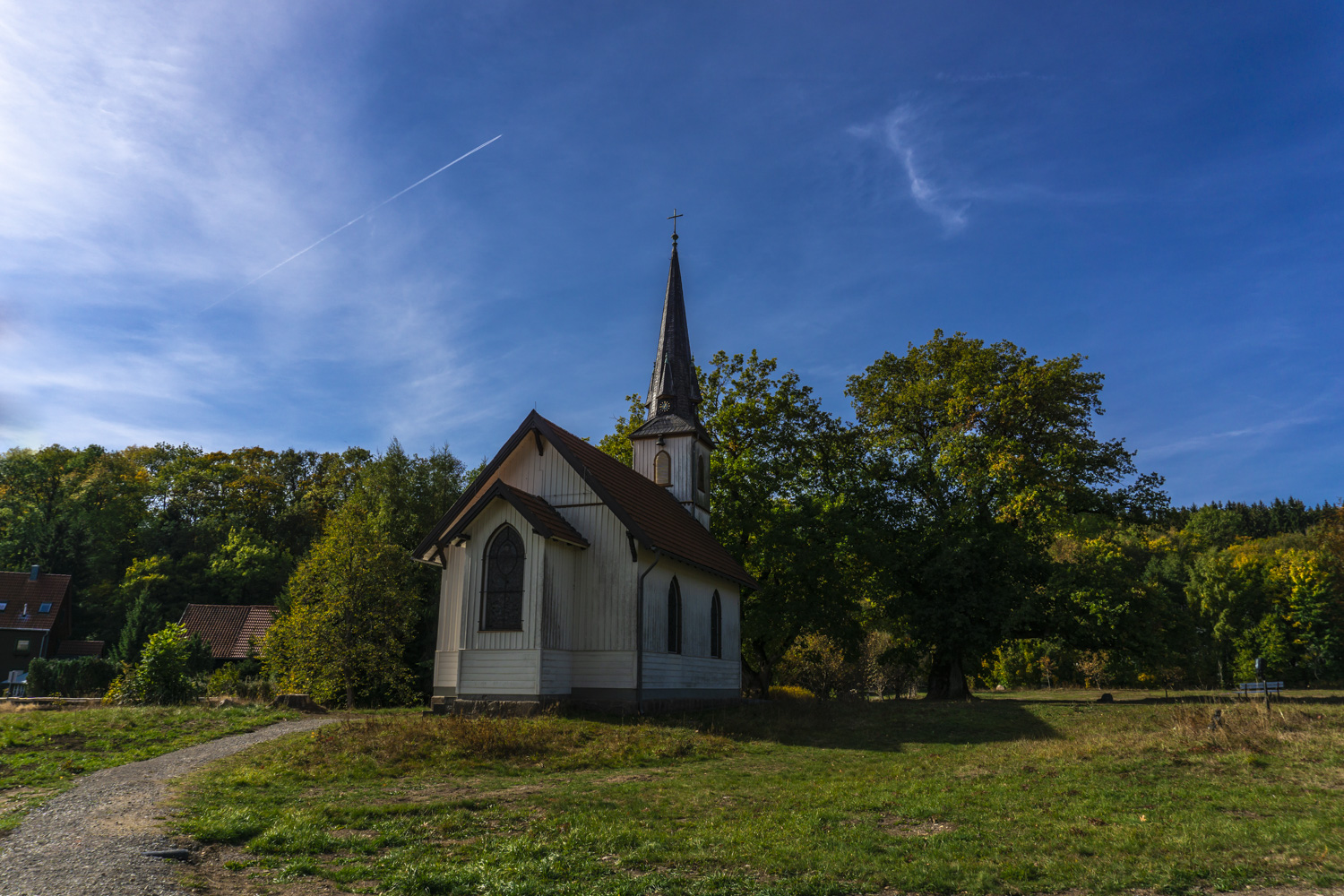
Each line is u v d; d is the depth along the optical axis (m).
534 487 26.22
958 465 35.09
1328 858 8.46
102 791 12.19
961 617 32.78
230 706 23.41
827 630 36.62
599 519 25.03
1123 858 8.66
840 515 36.09
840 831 10.02
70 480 67.62
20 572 52.59
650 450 34.97
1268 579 67.12
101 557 62.78
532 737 17.56
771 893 7.58
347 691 31.41
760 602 36.16
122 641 45.47
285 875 8.06
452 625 24.98
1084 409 35.38
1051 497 32.81
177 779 13.36
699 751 18.19
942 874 8.14
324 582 32.94
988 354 36.22
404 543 39.56
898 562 34.59
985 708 26.97
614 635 24.05
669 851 9.05
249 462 78.56
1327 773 12.62
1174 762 14.05
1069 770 13.91
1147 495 34.66
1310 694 37.31
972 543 33.06
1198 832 9.53
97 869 7.94
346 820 10.61
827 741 21.16
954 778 13.86
